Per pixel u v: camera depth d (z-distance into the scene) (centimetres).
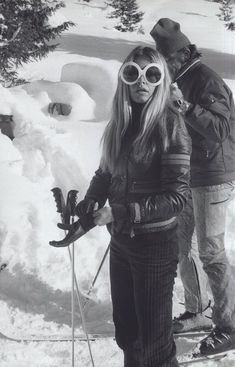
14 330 408
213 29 3978
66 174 615
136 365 294
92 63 1004
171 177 265
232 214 587
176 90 332
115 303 293
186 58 370
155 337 278
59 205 300
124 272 287
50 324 418
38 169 612
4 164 595
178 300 459
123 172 276
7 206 539
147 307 275
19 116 689
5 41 1159
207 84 356
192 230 398
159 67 270
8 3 1138
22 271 484
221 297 377
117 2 3653
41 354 377
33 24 1183
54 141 640
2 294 455
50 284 473
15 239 515
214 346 374
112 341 393
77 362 370
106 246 533
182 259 405
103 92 940
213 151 366
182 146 266
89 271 497
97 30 3400
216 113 348
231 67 2478
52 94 880
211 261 377
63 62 2223
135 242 271
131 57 275
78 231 273
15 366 364
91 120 864
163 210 262
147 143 268
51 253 511
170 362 283
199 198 373
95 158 648
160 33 370
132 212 262
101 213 269
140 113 277
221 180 368
